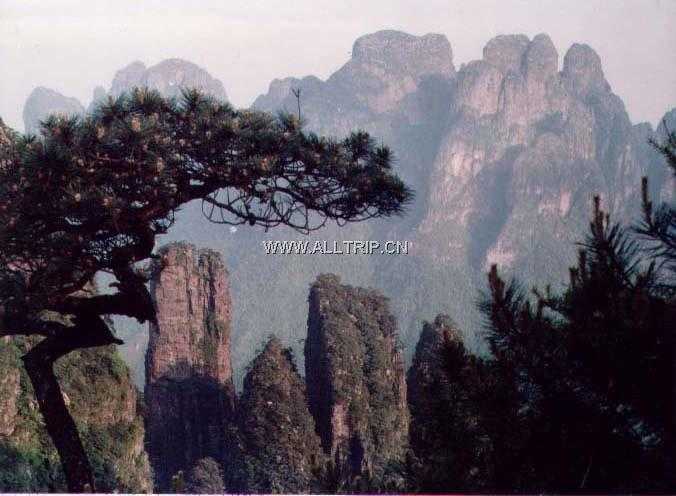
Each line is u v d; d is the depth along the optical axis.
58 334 13.66
